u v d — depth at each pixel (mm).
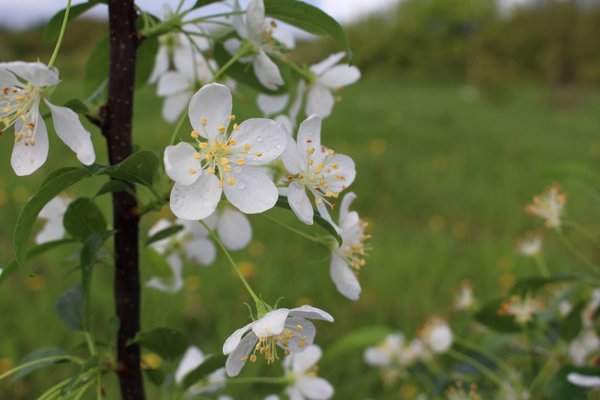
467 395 479
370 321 850
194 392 389
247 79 356
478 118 3051
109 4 313
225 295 885
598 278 482
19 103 278
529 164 1896
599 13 4391
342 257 322
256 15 322
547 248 1140
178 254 407
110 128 315
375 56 6176
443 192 1510
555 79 4316
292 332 294
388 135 2268
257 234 1094
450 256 1104
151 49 368
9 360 710
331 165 306
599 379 393
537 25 4629
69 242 338
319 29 332
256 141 278
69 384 303
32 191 1254
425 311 878
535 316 461
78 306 351
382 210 1395
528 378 469
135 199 318
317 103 369
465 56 5953
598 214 1335
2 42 4367
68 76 3697
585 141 2434
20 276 888
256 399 679
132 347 332
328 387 404
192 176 271
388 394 713
